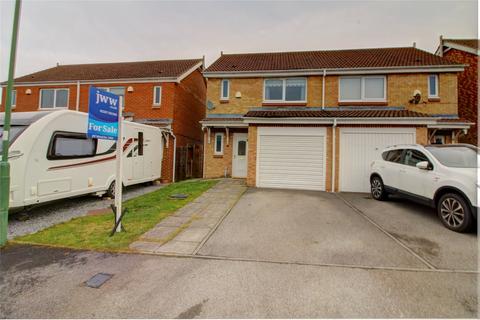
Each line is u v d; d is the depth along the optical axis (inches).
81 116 287.0
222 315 95.5
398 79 469.1
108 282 118.7
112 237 178.4
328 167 368.8
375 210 255.3
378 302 103.2
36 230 204.1
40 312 97.5
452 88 454.0
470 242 170.2
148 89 551.8
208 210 255.6
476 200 178.9
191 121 650.8
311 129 374.9
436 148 236.2
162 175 515.5
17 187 219.8
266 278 122.6
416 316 95.0
